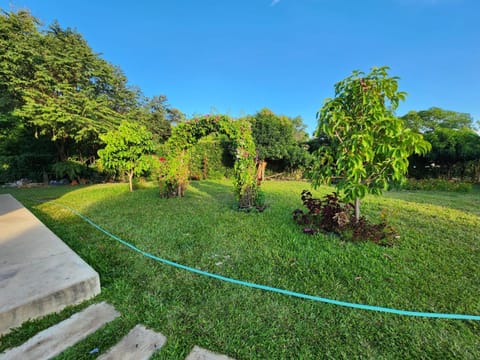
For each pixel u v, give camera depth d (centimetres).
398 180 246
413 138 225
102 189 782
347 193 260
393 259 234
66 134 983
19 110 823
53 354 121
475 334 136
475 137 930
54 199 585
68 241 282
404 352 125
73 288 160
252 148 480
